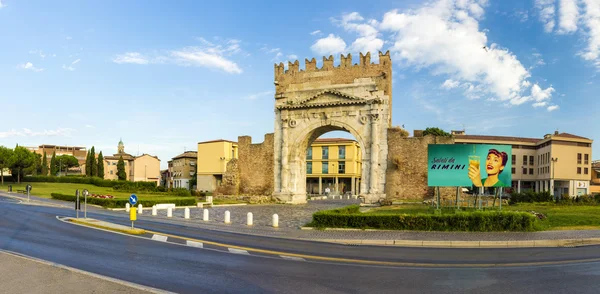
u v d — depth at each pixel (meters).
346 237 21.80
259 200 52.41
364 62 49.28
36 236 20.30
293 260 15.09
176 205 45.34
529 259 15.68
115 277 12.13
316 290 10.98
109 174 124.50
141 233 22.09
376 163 47.25
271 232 23.98
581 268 13.89
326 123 50.56
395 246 19.33
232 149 90.88
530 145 85.00
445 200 42.59
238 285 11.40
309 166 91.25
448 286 11.49
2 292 10.05
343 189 89.44
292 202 51.47
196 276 12.37
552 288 11.26
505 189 80.12
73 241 18.88
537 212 30.08
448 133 82.12
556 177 76.50
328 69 51.31
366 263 14.67
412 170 46.22
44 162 113.12
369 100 47.88
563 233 22.55
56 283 10.84
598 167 97.69
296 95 53.12
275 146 54.12
